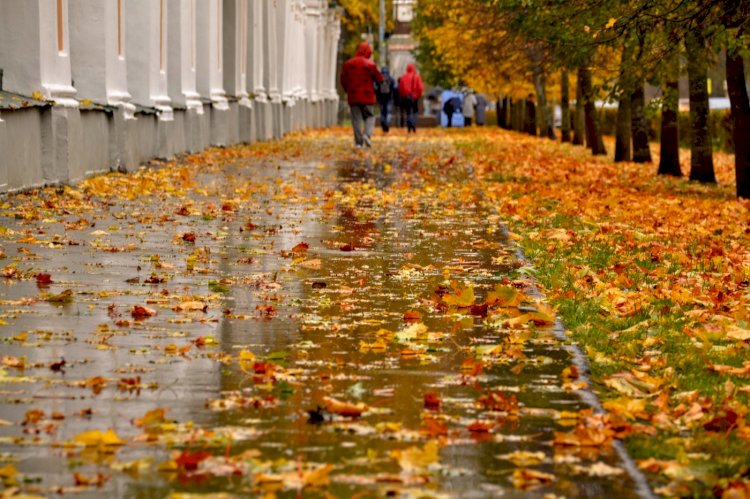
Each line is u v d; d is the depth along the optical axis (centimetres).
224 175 2838
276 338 1002
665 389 860
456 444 706
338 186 2609
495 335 1033
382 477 641
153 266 1366
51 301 1130
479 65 5291
